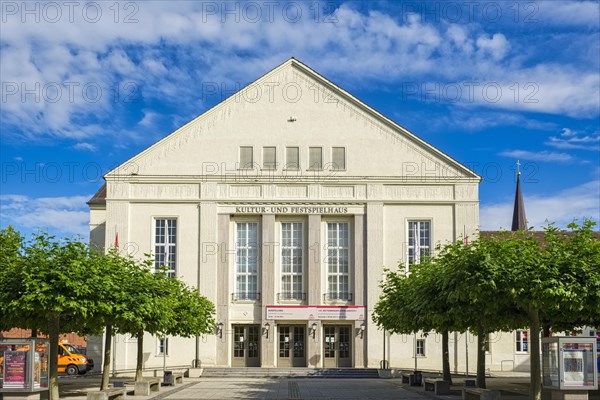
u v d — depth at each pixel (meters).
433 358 57.12
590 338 29.05
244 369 55.16
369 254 58.06
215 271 57.88
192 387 42.47
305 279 58.38
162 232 58.59
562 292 26.84
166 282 38.44
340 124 59.44
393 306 41.31
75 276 29.19
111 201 58.53
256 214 58.66
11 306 28.92
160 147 59.19
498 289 27.83
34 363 28.19
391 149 59.19
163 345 56.94
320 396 36.28
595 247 28.50
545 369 30.17
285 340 57.84
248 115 59.50
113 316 31.09
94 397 29.67
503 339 58.22
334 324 57.94
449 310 31.92
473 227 58.28
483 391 29.84
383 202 58.62
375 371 54.44
